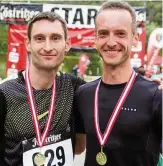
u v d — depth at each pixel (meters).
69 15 9.36
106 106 2.60
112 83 2.63
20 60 9.60
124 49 2.54
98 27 2.56
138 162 2.48
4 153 2.87
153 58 9.66
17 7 9.42
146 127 2.48
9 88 2.84
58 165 2.91
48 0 9.91
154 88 2.54
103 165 2.54
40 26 2.81
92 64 10.48
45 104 2.88
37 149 2.84
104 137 2.54
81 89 2.83
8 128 2.81
